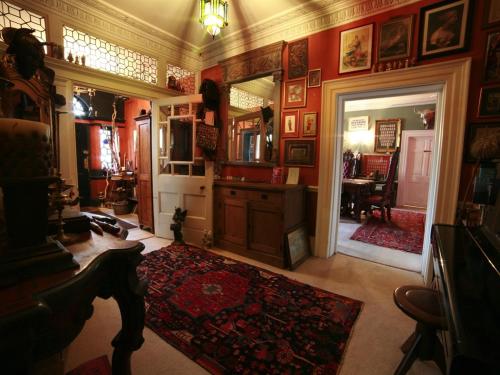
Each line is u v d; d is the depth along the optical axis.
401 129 6.22
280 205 2.64
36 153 0.71
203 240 3.19
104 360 1.39
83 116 5.47
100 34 2.97
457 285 0.94
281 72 3.09
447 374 0.64
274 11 2.87
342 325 1.75
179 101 3.30
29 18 2.52
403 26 2.34
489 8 1.99
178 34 3.50
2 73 1.59
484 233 1.42
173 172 3.46
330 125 2.81
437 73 2.20
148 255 2.88
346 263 2.83
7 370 0.41
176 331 1.67
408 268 2.71
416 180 6.21
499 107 1.99
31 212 0.71
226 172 3.78
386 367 1.42
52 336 0.56
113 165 5.85
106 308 1.95
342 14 2.65
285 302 2.01
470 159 2.12
